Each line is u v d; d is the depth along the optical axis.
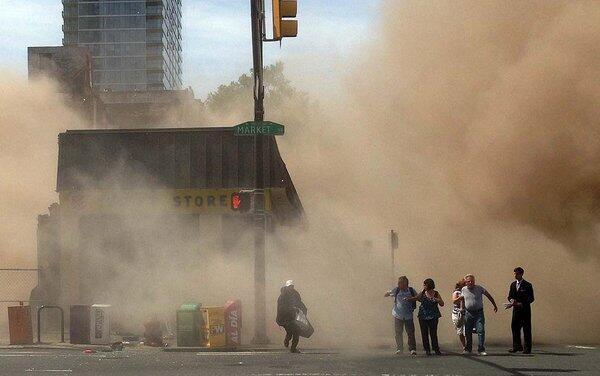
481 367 15.62
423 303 18.94
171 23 199.75
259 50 22.09
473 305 19.12
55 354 19.58
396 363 16.58
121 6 187.62
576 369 15.19
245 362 17.06
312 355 19.06
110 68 187.50
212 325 21.36
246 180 27.55
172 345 22.14
